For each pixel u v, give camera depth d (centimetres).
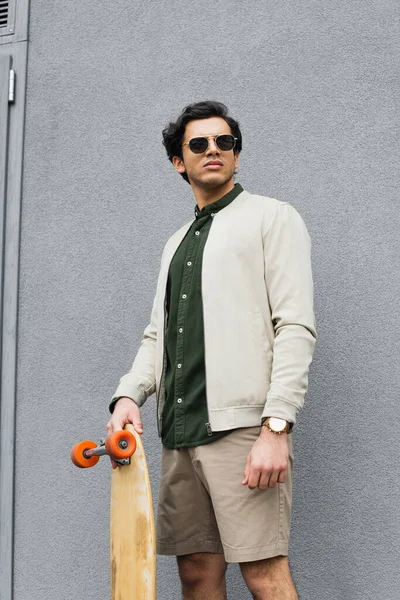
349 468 259
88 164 315
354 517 256
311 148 282
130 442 214
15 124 328
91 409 299
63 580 293
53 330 310
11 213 323
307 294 212
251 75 295
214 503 208
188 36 307
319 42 287
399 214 268
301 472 264
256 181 287
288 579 206
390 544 251
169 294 233
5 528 302
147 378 241
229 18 302
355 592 253
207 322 216
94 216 311
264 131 289
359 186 273
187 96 304
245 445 208
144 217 304
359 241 271
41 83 328
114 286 304
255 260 218
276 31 294
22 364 312
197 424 214
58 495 299
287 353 204
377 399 260
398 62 276
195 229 232
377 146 274
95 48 321
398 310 262
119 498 224
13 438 307
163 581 278
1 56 333
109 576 287
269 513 205
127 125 312
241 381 210
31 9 333
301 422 267
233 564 268
